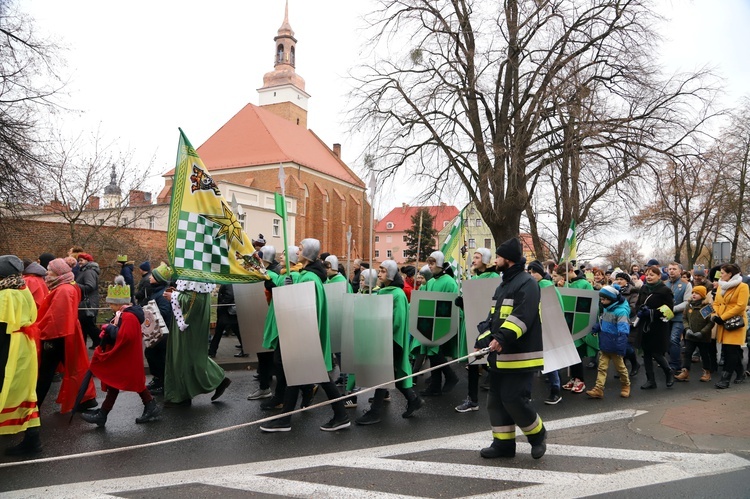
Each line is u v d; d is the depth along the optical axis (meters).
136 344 6.20
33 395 5.20
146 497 4.21
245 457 5.21
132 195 21.89
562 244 19.89
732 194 29.17
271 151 50.88
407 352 6.63
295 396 6.07
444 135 20.89
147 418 6.37
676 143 19.52
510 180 18.72
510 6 19.47
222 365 10.08
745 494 4.19
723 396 7.64
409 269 10.93
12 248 19.39
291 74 63.12
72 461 5.06
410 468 4.88
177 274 6.62
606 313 7.81
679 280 10.12
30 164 16.36
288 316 6.03
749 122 29.16
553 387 7.50
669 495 4.18
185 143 6.89
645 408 7.11
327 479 4.61
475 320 7.15
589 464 4.95
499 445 5.12
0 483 4.49
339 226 54.94
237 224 7.12
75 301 6.48
